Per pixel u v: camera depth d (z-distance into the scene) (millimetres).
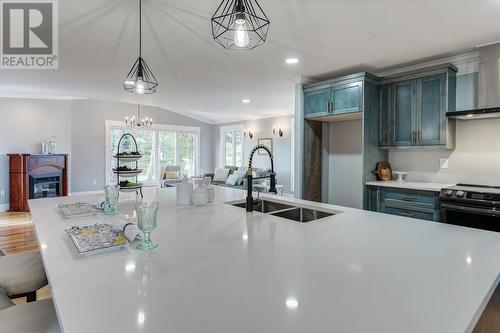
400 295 811
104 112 8227
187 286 865
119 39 2910
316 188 4426
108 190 1904
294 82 4406
